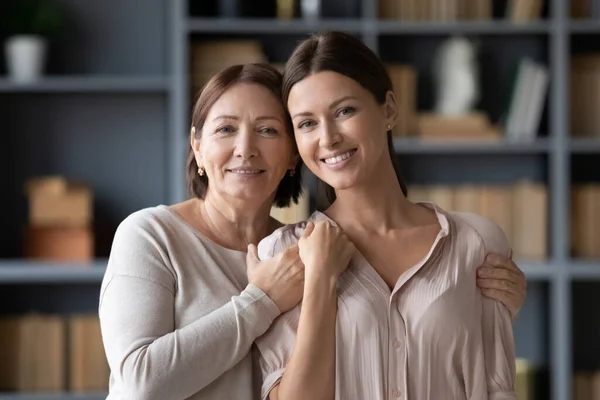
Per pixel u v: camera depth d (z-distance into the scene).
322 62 2.40
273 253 2.63
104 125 5.77
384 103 2.48
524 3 5.48
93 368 5.48
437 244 2.48
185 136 5.33
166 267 2.71
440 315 2.41
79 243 5.44
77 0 5.73
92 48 5.73
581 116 5.60
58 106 5.75
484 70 5.79
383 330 2.40
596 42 5.80
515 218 5.56
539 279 5.60
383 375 2.39
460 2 5.50
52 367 5.46
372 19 5.39
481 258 2.52
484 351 2.49
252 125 2.71
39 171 5.75
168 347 2.55
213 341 2.54
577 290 5.93
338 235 2.47
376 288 2.43
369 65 2.44
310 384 2.38
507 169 5.86
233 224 2.84
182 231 2.78
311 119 2.43
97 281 5.81
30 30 5.58
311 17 5.50
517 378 5.55
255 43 5.45
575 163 5.91
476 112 5.64
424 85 5.77
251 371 2.65
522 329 5.86
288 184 2.94
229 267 2.77
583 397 5.57
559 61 5.43
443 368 2.41
